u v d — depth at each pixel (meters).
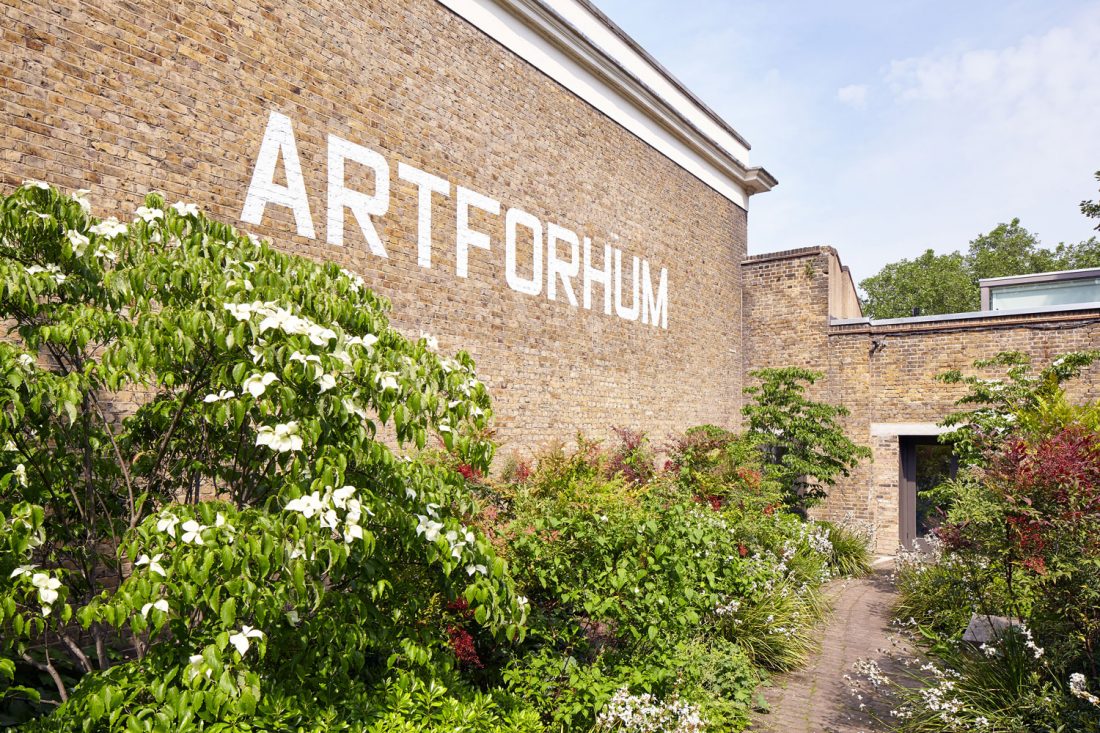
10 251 3.33
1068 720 4.41
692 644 5.73
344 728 3.13
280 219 6.53
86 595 3.64
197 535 2.61
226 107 6.09
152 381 5.07
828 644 7.34
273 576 3.15
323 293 3.64
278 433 2.82
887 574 11.29
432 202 8.23
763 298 15.91
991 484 5.58
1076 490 5.06
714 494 9.55
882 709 5.53
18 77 4.79
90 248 3.44
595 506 5.16
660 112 12.98
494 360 9.11
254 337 2.86
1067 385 12.45
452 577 3.53
